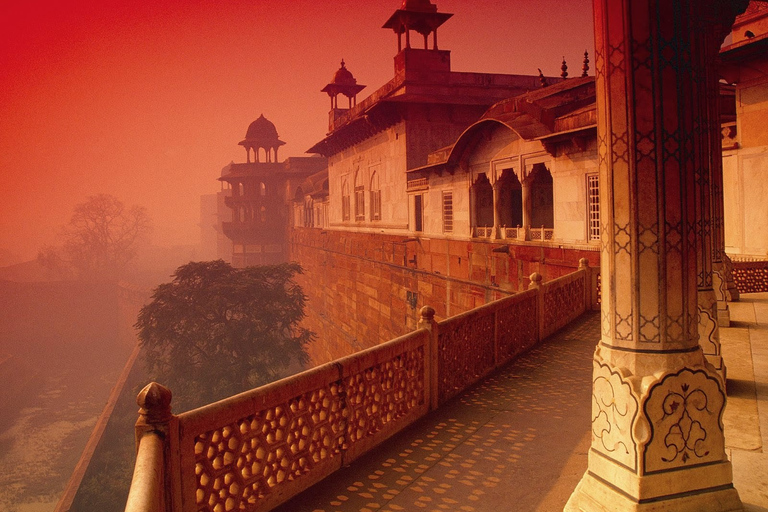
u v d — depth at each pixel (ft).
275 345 102.53
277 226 195.11
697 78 11.34
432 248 68.49
